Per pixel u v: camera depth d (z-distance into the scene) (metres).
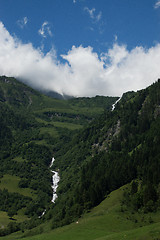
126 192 123.38
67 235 88.06
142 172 135.50
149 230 65.56
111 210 108.56
